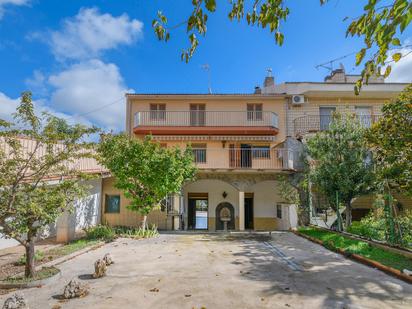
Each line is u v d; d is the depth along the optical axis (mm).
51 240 13648
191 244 12891
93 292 6629
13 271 8438
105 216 19062
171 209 18531
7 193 7020
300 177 18266
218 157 21766
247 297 6262
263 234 16047
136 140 15406
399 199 16641
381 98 22812
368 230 12547
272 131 21703
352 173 14086
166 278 7680
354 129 14891
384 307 5719
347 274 8016
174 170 14938
